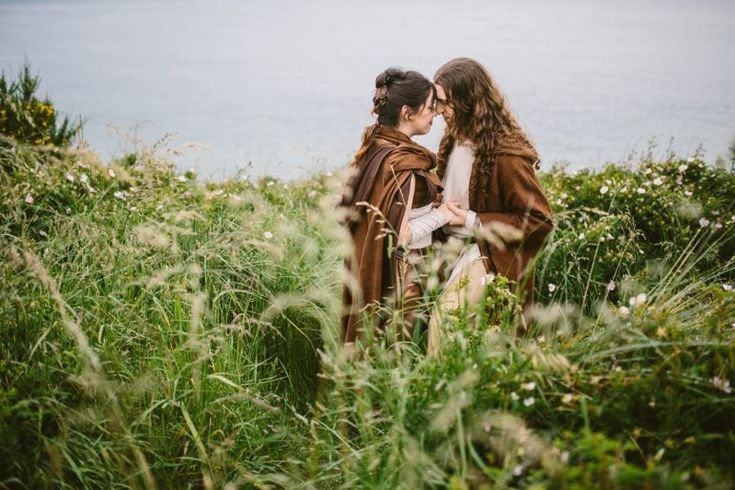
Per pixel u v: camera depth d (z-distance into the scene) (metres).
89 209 3.93
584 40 49.12
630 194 4.57
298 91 28.77
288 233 3.80
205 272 3.31
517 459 1.92
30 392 2.40
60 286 2.93
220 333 2.88
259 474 2.51
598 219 4.42
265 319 3.29
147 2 186.38
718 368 2.17
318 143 16.38
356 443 2.66
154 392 2.55
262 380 2.95
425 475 1.93
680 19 70.38
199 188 5.13
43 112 7.02
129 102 25.73
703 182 5.06
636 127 16.70
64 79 33.53
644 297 2.49
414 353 2.54
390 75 3.00
